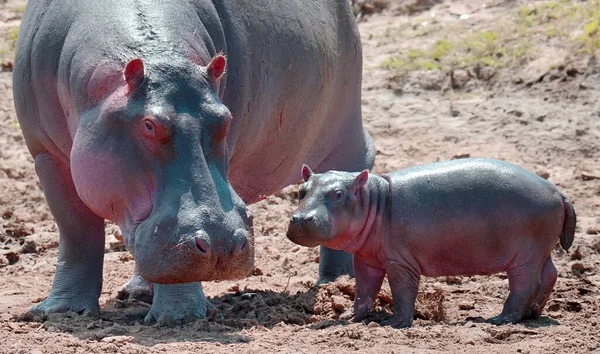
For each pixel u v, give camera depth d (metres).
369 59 37.47
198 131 15.35
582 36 35.50
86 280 18.70
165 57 15.96
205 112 15.51
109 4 17.00
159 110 15.21
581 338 15.99
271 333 16.42
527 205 16.97
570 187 28.78
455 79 35.38
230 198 15.33
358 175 16.88
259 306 18.86
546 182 17.45
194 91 15.63
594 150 30.88
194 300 17.38
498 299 19.64
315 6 21.70
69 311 18.34
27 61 18.00
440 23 39.28
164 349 15.13
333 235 16.67
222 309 18.88
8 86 35.66
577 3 38.31
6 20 40.53
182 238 14.65
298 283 21.53
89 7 17.16
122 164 15.46
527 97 33.88
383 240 16.98
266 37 19.36
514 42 36.59
